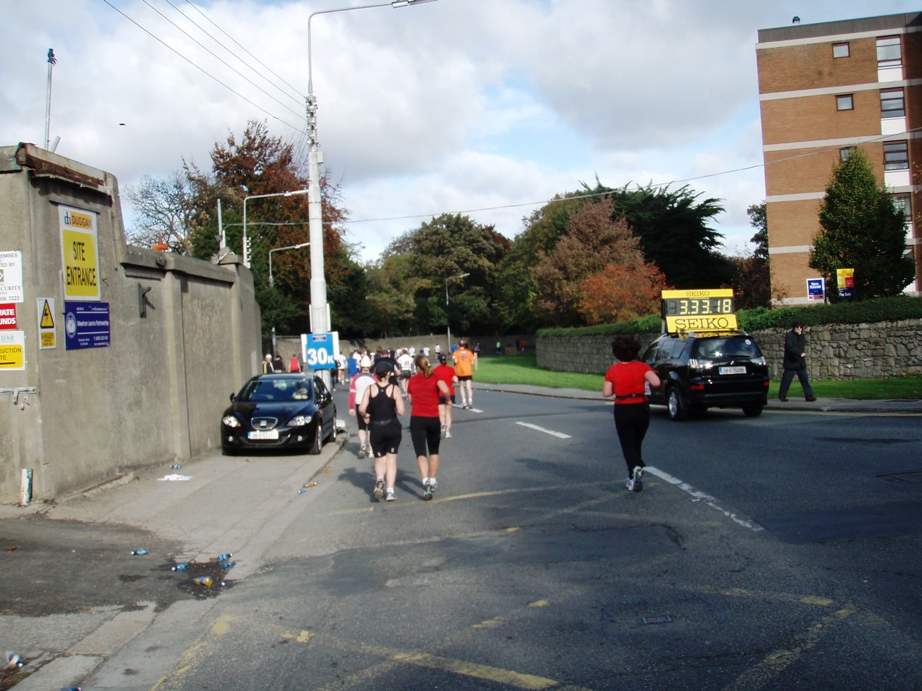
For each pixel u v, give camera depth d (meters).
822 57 42.59
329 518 8.66
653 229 50.47
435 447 9.43
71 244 9.34
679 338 16.66
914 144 41.50
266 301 45.75
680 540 6.62
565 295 47.72
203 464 12.80
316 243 18.88
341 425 18.28
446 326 86.50
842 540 6.29
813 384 21.86
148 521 8.41
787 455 10.53
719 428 14.16
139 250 11.34
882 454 10.06
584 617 4.93
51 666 4.55
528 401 24.92
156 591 5.98
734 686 3.85
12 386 8.50
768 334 24.22
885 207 27.33
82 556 6.82
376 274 80.31
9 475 8.55
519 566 6.17
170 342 12.55
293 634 4.98
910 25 41.81
